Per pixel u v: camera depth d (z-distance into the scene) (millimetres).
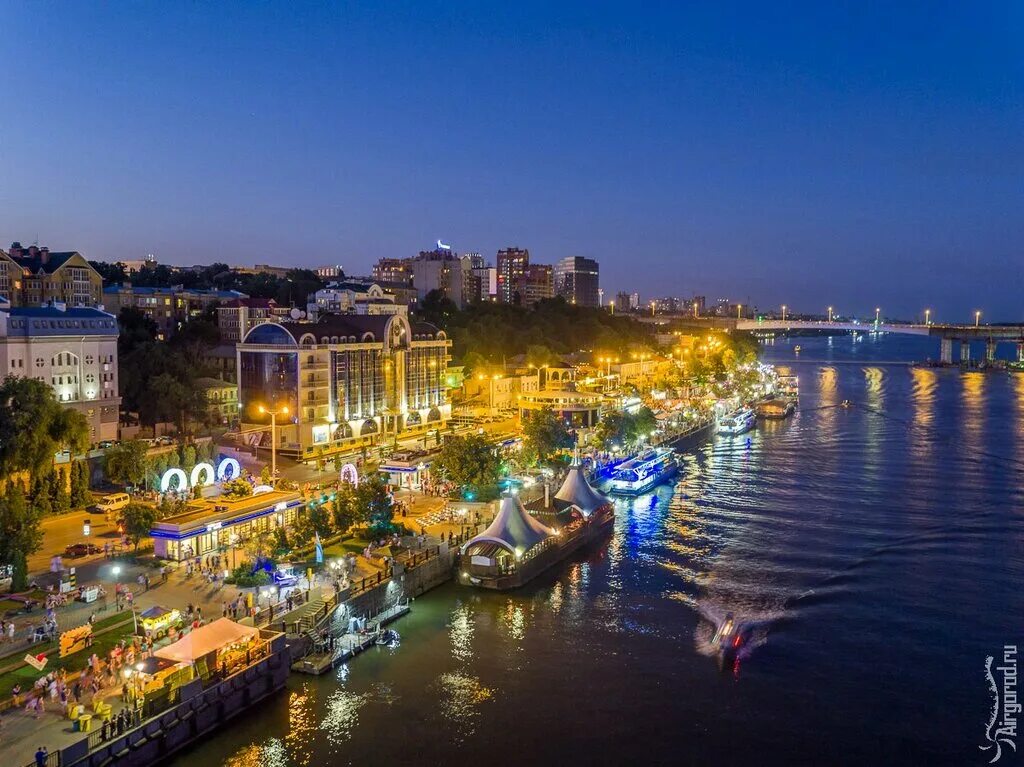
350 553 95000
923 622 87188
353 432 157750
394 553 95875
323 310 185625
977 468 170625
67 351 125938
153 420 147500
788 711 69125
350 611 80125
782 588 96938
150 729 57469
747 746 64062
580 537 111812
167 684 61562
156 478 113312
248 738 62625
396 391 171750
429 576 94250
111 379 133500
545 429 146250
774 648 80812
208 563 86312
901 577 100875
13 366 118188
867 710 69438
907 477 161125
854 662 78000
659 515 130750
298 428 146375
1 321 117562
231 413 167250
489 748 62719
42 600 74500
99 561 86812
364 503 98188
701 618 87562
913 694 72125
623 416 169375
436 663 76000
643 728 66125
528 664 76312
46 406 100562
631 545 113938
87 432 106750
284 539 88625
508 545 95438
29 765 50625
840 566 104875
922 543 114688
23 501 84500
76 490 108250
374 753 61469
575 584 97750
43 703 58062
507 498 100750
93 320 130500
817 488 150875
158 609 71000
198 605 76062
